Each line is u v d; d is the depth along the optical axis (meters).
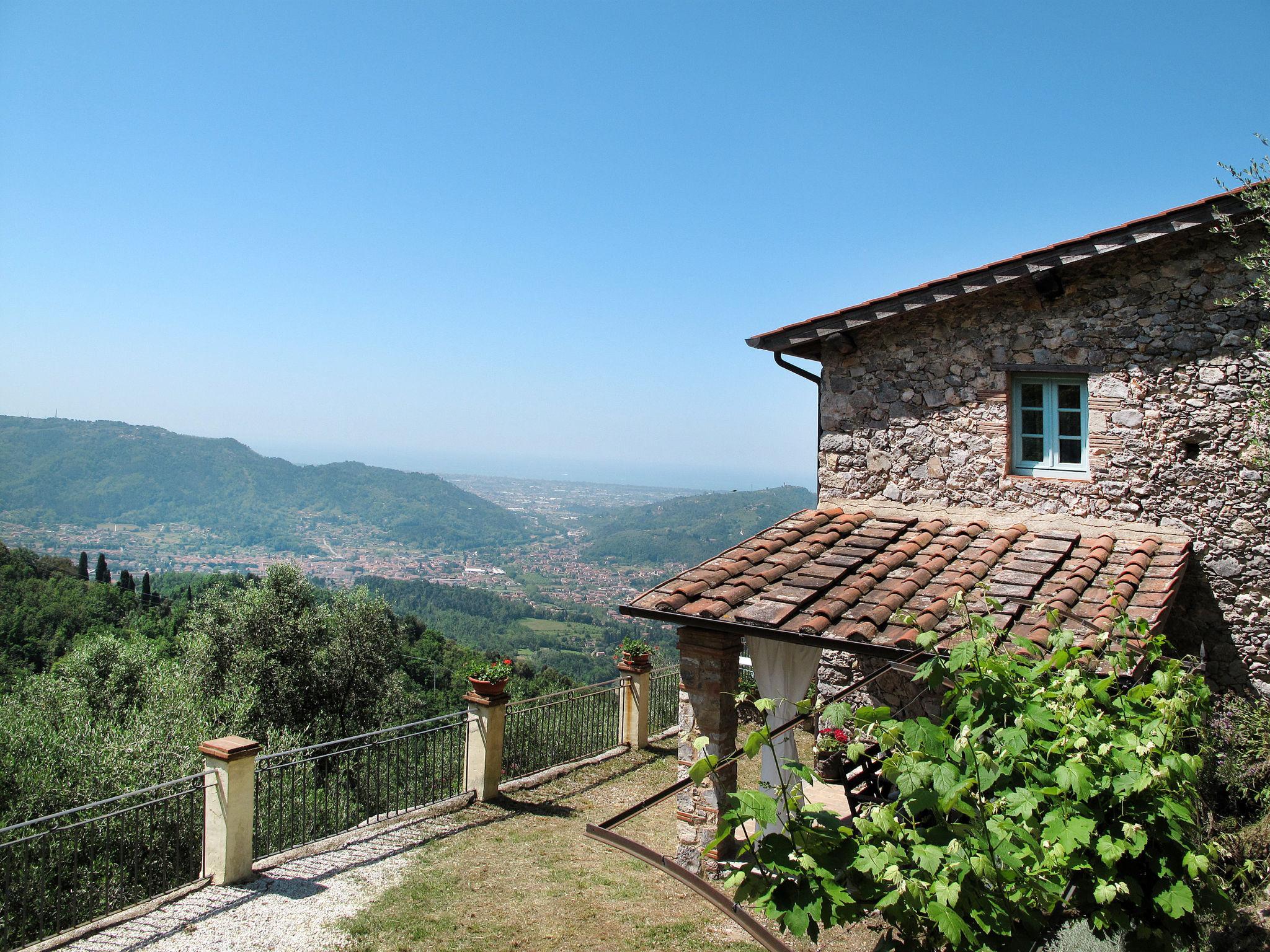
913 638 5.90
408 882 7.05
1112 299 7.96
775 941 2.85
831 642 6.18
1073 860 3.08
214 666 21.97
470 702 9.42
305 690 23.25
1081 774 3.08
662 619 6.95
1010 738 3.31
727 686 7.13
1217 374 7.54
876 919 5.29
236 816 6.84
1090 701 3.62
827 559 7.68
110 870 8.29
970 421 8.63
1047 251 7.79
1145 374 7.83
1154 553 7.43
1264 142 6.45
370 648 24.25
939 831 2.99
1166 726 3.43
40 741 14.21
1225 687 7.50
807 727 11.11
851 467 9.25
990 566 7.39
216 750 6.84
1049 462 8.45
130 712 17.88
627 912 6.58
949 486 8.71
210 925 6.12
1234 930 3.96
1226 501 7.51
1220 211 7.14
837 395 9.34
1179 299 7.68
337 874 7.16
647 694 11.79
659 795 3.63
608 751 11.39
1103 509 7.98
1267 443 7.21
